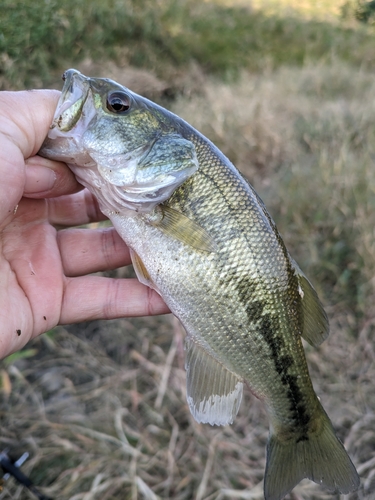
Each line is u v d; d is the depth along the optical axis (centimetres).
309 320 21
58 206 24
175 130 19
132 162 18
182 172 18
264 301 19
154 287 20
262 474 27
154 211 19
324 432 21
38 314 21
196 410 20
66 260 24
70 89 17
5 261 21
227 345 19
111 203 19
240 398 20
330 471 20
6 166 17
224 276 19
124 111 18
